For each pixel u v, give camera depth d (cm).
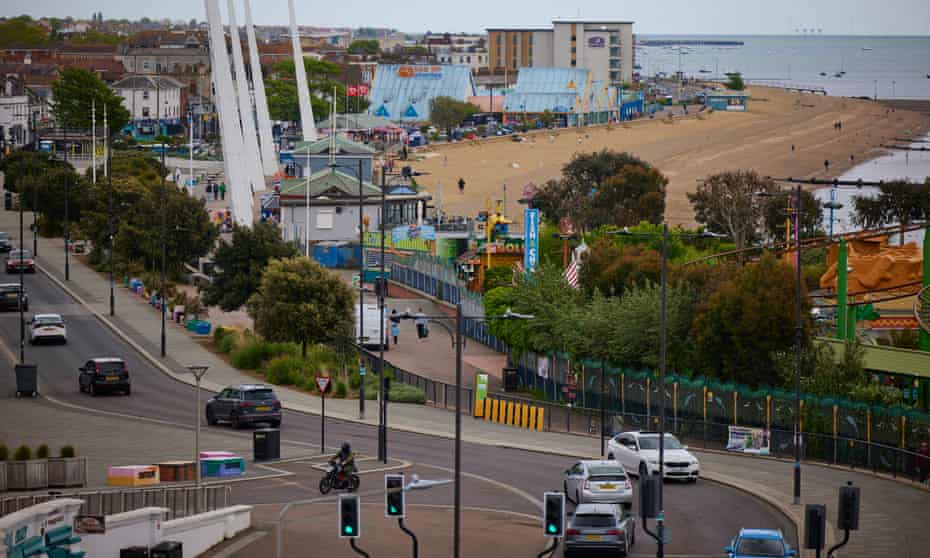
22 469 5756
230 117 17550
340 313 10662
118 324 11869
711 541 5156
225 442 7431
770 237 17300
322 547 4928
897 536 5312
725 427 7675
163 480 6238
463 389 9275
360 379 9481
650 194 19100
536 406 8631
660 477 4628
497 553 4881
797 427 5991
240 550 4869
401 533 5216
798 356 6125
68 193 17400
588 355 9219
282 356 10125
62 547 4159
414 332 12494
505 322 10281
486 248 14012
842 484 6494
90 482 6097
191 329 11769
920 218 19012
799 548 5053
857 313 9950
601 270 10669
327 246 16438
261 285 10850
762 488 6344
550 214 19850
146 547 4416
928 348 8269
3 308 12394
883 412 6969
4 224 18350
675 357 8725
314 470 6638
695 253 14112
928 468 6481
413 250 16075
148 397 8988
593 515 4806
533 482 6475
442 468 6819
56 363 10181
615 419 8175
